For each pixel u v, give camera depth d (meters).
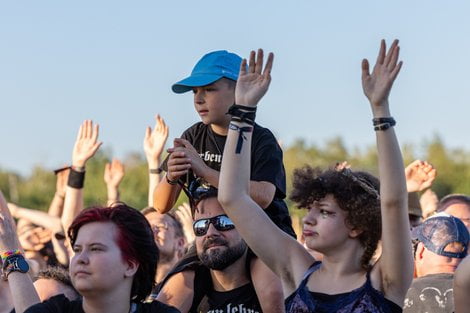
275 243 6.69
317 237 6.43
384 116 6.24
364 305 6.23
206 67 7.81
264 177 7.56
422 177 10.77
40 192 36.12
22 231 11.95
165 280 7.72
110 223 5.98
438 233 7.50
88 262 5.89
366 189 6.42
